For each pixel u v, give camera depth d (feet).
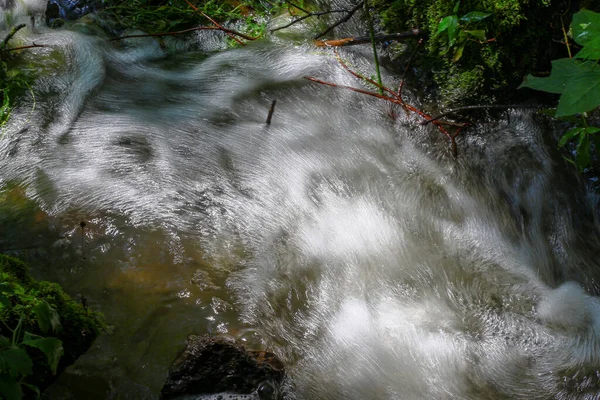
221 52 14.65
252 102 13.47
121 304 9.38
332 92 13.52
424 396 8.55
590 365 9.05
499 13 12.14
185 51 15.01
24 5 15.20
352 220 11.09
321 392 8.48
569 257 11.10
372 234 10.87
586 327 9.67
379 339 9.22
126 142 12.41
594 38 7.56
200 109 13.30
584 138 10.44
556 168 12.07
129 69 14.25
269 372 8.31
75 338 8.03
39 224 10.61
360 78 13.43
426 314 9.68
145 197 11.25
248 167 12.04
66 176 11.55
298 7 14.85
